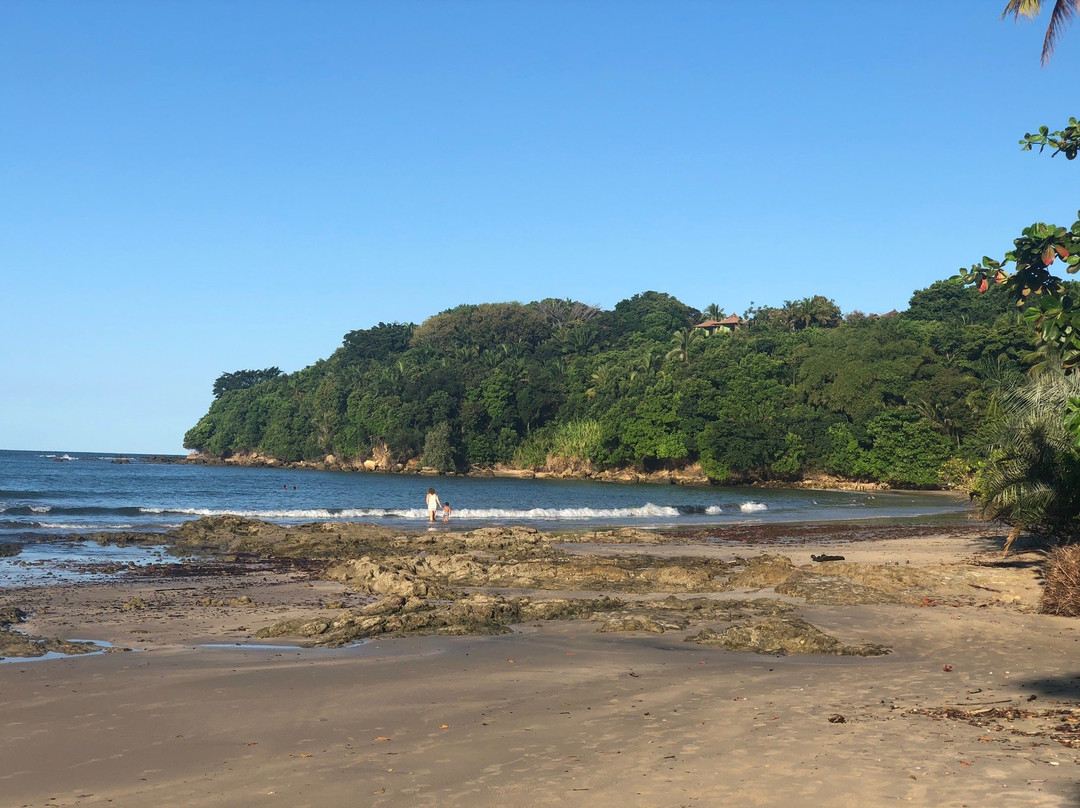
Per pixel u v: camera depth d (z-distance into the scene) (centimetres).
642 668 1230
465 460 12669
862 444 9438
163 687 1109
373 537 3341
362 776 762
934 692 1066
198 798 716
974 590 1953
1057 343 1809
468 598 1952
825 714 948
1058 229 1792
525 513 5031
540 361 14762
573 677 1167
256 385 17088
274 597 2017
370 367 15650
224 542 3300
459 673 1193
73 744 873
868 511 5653
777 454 9550
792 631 1439
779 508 5931
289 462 15188
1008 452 2091
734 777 733
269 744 866
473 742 859
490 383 12600
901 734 858
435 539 3319
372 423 13312
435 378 13038
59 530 3694
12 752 848
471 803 688
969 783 702
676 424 10625
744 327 14300
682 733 875
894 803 661
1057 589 1648
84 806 703
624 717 947
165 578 2359
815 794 686
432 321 16675
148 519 4400
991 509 2120
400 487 8975
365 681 1144
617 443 11238
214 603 1894
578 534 3497
